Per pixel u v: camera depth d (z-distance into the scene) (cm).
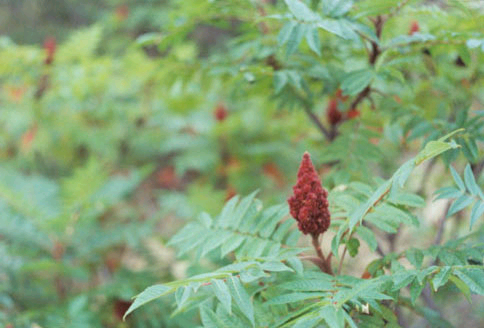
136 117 442
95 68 363
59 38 816
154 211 502
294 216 187
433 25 238
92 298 284
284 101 240
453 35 208
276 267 174
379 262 191
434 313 201
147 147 480
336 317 164
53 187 327
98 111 399
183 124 431
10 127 414
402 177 171
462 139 211
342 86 213
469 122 212
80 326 241
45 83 377
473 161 210
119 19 703
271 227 192
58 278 298
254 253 188
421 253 186
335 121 245
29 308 273
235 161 434
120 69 411
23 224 291
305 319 167
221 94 444
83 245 301
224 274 171
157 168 571
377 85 258
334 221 190
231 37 772
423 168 326
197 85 274
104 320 270
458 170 309
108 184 335
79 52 348
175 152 577
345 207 191
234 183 430
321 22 200
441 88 245
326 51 239
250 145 432
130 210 429
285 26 202
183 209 346
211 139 439
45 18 840
